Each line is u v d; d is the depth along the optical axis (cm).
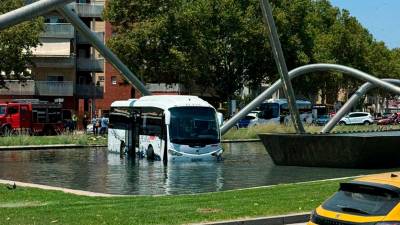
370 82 3609
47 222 1148
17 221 1151
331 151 2616
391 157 2617
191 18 5516
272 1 7038
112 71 7469
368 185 786
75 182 2125
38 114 5172
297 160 2731
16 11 2627
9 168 2667
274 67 6988
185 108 3045
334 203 800
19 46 5159
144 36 5188
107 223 1148
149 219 1195
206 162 2983
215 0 6525
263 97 3775
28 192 1647
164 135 3028
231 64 6969
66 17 3428
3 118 5056
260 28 6669
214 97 7931
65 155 3456
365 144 2528
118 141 3619
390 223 734
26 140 4038
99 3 7275
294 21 7138
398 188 770
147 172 2495
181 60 5341
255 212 1292
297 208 1352
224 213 1274
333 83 7925
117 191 1858
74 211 1283
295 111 3300
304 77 7338
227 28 6600
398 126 7200
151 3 5306
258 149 3962
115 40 5244
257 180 2180
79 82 7119
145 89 3722
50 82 6669
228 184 2055
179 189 1911
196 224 1162
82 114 6662
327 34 7719
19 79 5362
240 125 6738
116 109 3709
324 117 8144
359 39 7912
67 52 6688
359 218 753
